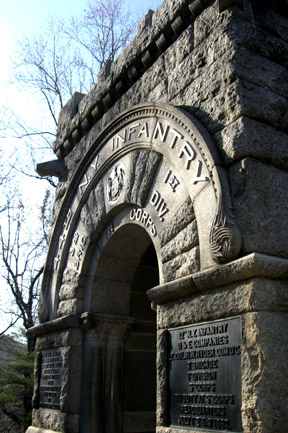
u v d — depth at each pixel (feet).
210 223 14.01
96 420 20.97
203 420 12.89
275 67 15.15
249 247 12.52
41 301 25.82
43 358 25.04
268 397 11.01
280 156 13.99
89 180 23.36
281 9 16.42
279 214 13.30
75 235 24.25
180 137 16.08
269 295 11.85
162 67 18.72
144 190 18.20
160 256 16.52
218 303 12.92
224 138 14.15
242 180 13.24
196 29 16.84
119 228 20.80
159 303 15.38
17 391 46.62
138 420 21.93
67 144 27.02
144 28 20.24
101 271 22.56
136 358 22.81
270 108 14.39
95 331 21.99
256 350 11.40
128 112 20.01
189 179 15.29
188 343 13.92
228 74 14.55
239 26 14.92
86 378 21.45
